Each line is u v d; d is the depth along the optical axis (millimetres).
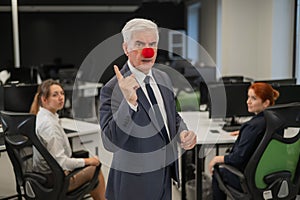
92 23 10000
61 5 8594
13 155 2623
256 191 2469
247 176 2449
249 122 2543
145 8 10133
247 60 6129
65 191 2557
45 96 2732
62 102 2799
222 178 2740
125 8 9398
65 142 2756
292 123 2340
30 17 9633
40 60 9812
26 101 3750
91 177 2717
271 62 5637
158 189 1531
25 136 2422
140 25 1388
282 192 2520
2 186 3287
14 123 2418
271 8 5574
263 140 2367
